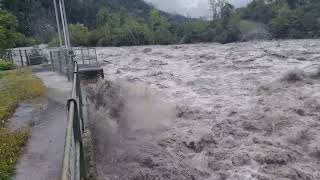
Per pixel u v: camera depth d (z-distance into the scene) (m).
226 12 115.31
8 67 24.23
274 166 11.76
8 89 15.04
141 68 43.25
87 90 15.45
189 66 42.66
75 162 5.62
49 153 8.10
